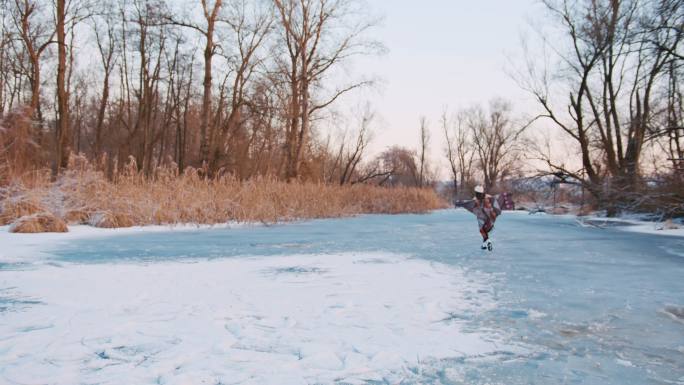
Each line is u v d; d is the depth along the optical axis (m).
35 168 16.92
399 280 7.00
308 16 29.89
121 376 3.37
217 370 3.48
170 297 5.81
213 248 10.69
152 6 27.91
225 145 37.56
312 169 36.34
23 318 4.84
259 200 19.06
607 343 4.21
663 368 3.64
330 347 4.00
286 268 8.02
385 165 61.59
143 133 37.91
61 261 8.66
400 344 4.11
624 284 6.81
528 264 8.62
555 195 29.16
